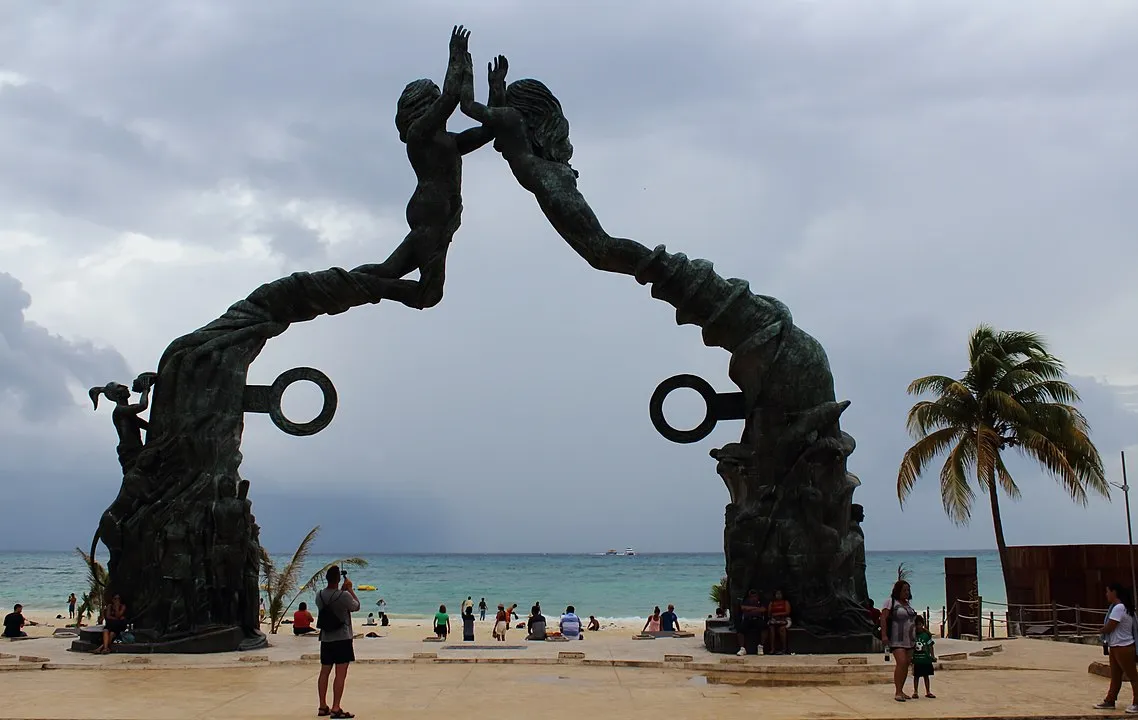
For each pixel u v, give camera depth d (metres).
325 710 12.52
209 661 18.25
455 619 57.38
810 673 16.83
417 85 22.17
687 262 20.59
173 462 20.23
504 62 21.98
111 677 16.44
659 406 21.08
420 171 21.92
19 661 17.84
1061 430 28.88
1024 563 28.92
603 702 13.89
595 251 20.75
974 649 19.88
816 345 20.42
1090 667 17.05
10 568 148.38
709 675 16.84
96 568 23.33
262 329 21.30
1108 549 27.47
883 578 120.75
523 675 16.86
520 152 21.38
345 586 12.72
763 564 19.61
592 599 84.50
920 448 30.08
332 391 21.55
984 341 30.22
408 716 12.61
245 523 20.41
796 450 19.66
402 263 21.83
